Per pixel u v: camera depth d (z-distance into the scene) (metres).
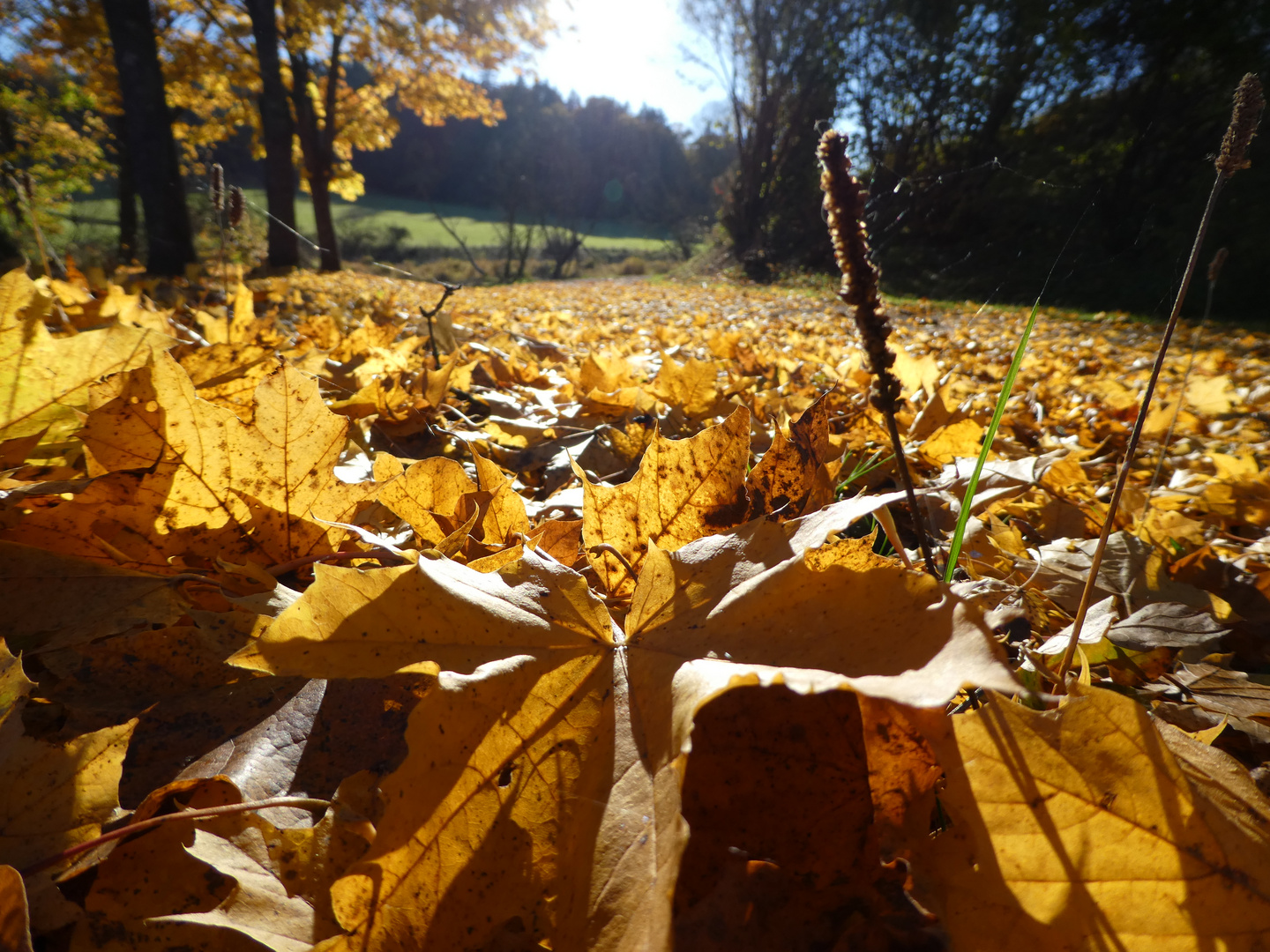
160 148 3.37
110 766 0.21
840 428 0.80
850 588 0.21
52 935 0.20
